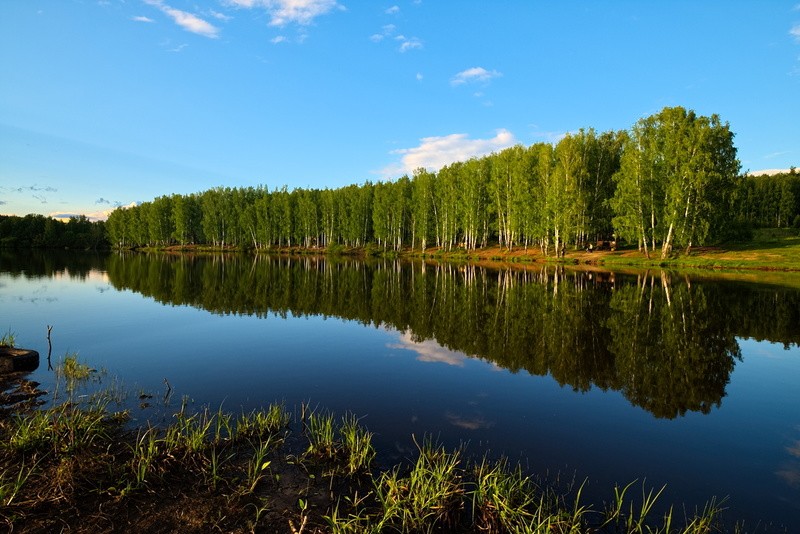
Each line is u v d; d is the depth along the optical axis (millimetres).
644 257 47469
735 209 46062
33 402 9555
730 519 5730
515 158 60812
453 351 14680
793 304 22156
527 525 5418
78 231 131000
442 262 62312
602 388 10984
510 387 11062
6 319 20109
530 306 22859
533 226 57188
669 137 44031
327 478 6555
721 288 27859
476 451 7531
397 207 83250
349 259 74375
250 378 11664
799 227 83750
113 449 7270
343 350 14844
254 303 25406
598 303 23297
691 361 13266
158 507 5730
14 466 6516
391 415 9141
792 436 8328
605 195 55844
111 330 17969
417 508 5629
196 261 66562
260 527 5387
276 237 107625
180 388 10766
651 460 7332
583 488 6410
